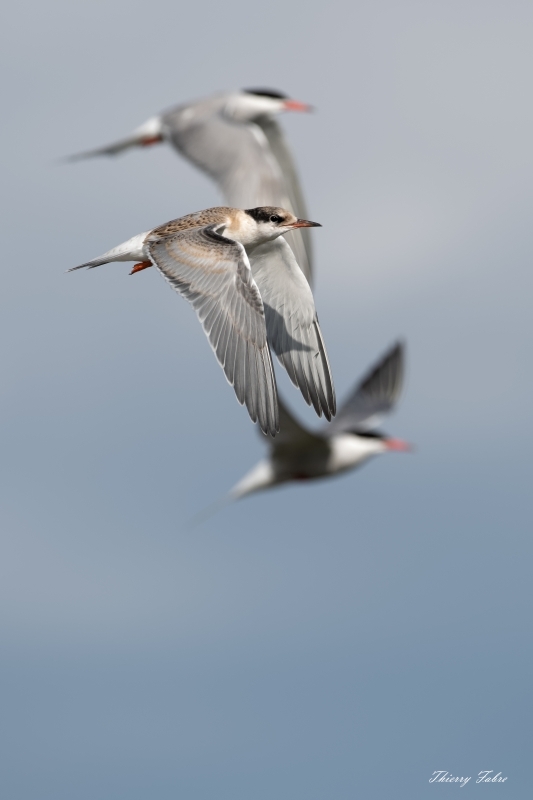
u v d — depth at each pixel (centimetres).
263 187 2053
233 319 1200
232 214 1374
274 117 2214
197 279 1224
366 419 2131
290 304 1409
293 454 2034
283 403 1872
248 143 2086
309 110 2211
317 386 1398
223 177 2072
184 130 2150
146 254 1291
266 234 1386
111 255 1305
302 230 2120
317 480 2083
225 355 1185
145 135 2200
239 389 1177
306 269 2117
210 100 2211
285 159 2228
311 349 1404
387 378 2203
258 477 2070
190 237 1262
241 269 1215
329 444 2030
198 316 1203
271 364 1196
